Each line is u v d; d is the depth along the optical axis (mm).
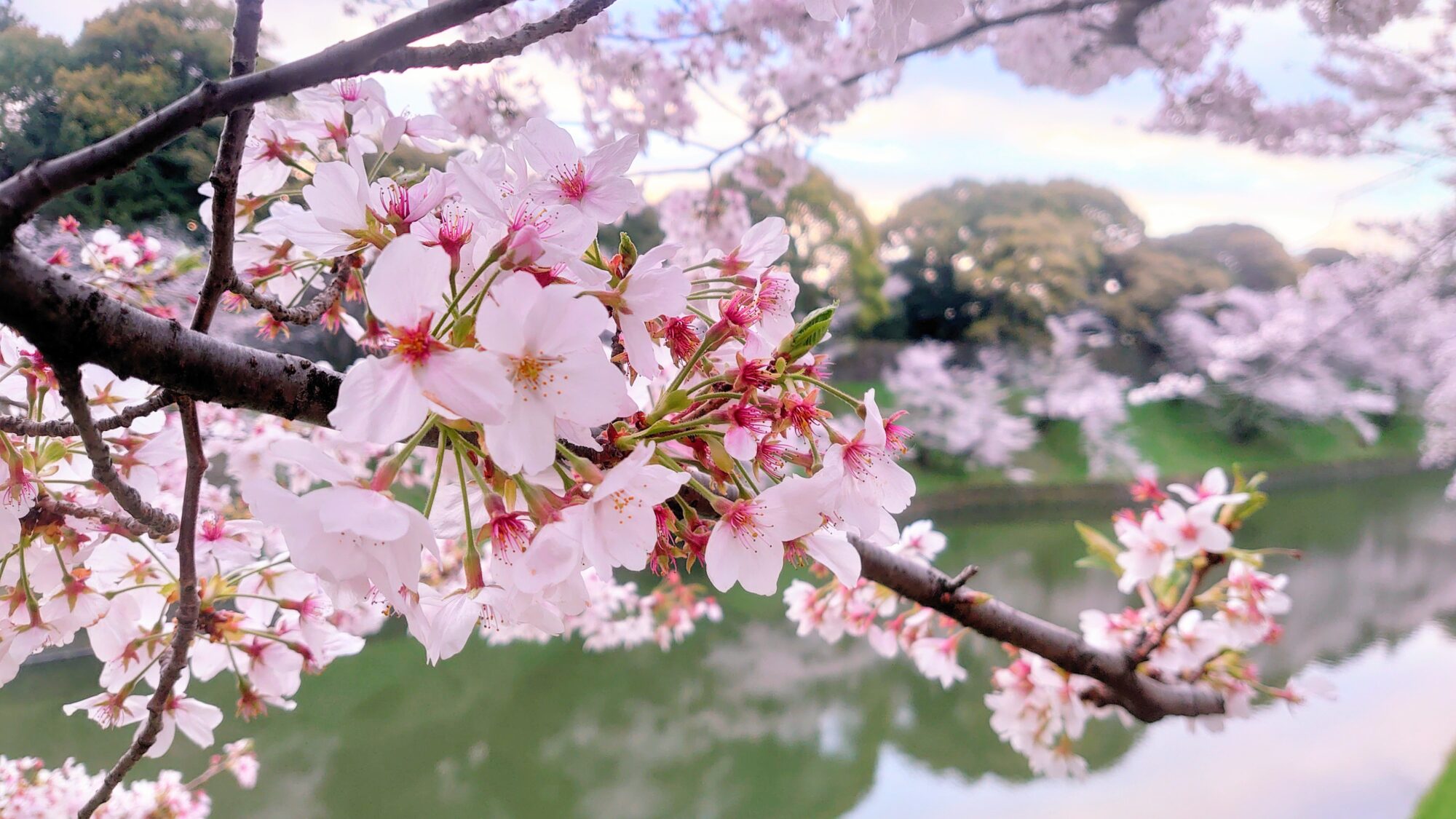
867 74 1146
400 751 1521
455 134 300
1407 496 3865
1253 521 3453
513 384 155
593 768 1579
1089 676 478
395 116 281
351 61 145
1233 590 568
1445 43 1462
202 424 576
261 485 154
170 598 290
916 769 1688
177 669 243
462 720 1668
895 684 2051
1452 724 1828
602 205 193
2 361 282
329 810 1335
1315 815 1510
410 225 186
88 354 167
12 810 654
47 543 264
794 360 194
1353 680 2096
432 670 1787
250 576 312
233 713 1492
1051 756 593
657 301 184
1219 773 1687
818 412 197
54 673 1119
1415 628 2402
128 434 286
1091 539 586
